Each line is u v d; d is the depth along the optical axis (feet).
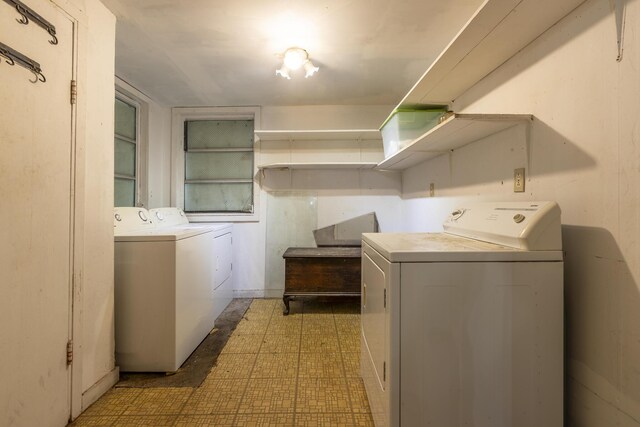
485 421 3.51
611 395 3.20
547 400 3.51
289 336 8.08
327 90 9.89
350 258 9.62
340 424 4.82
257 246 11.59
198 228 8.18
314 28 6.45
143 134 10.41
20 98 4.00
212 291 8.54
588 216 3.45
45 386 4.42
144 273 6.33
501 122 4.55
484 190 5.65
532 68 4.39
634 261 2.96
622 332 3.08
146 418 4.97
